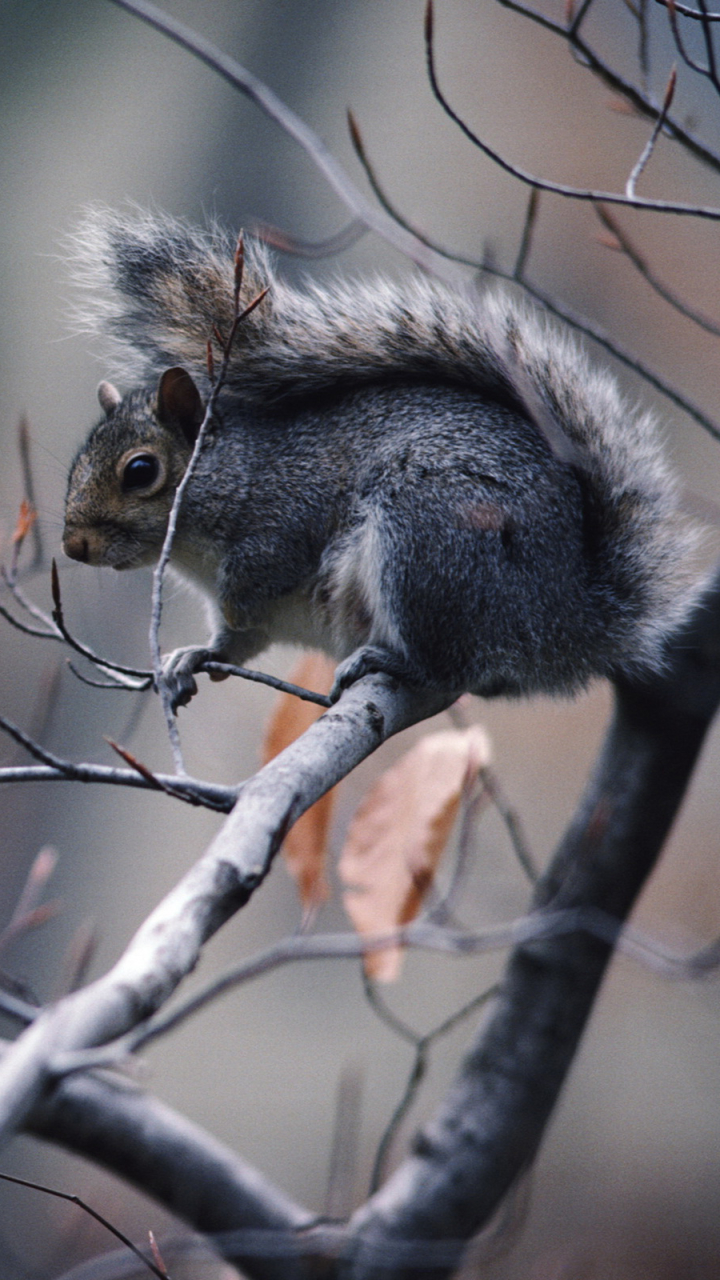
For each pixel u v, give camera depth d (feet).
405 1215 18.10
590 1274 19.01
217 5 26.25
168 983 13.56
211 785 17.46
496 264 17.93
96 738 22.17
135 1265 17.90
